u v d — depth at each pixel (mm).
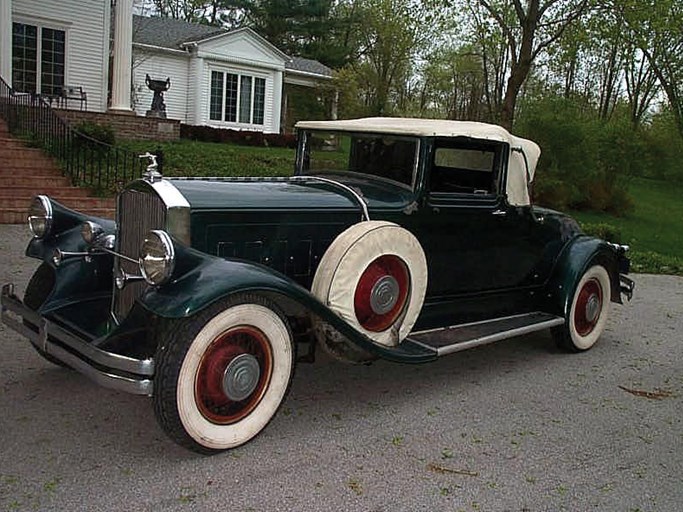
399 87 35438
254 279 3262
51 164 11938
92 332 3711
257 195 3859
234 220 3672
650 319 7348
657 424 4211
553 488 3273
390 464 3398
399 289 4078
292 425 3803
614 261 5852
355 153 4773
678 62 19656
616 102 33188
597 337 5887
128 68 16391
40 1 16922
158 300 3115
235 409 3393
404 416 4051
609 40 16156
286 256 3924
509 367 5238
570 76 30047
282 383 3537
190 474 3150
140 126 16578
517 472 3412
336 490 3100
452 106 38031
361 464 3379
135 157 12789
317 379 4617
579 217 18547
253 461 3328
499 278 5129
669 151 24562
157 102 18781
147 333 3391
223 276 3203
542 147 17000
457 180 4715
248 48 23391
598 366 5410
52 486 2955
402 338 4121
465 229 4727
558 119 16953
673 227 18844
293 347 3564
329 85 27766
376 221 3998
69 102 17844
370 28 33938
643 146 20109
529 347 5883
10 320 3953
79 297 4016
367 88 32562
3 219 9945
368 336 3898
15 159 11703
